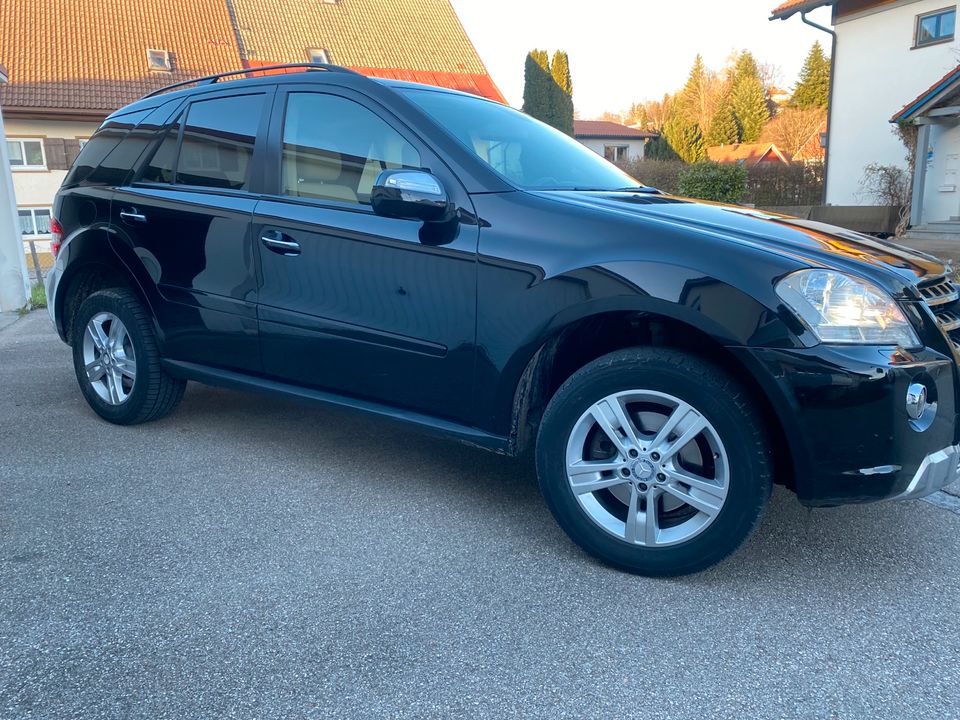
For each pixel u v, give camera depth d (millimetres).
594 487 2688
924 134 17016
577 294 2611
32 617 2373
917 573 2719
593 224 2688
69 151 25688
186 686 2053
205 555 2793
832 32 20250
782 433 2480
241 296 3514
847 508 3293
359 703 1997
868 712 1974
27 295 9320
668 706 1994
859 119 19875
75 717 1928
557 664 2170
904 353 2363
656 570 2613
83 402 4836
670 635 2318
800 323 2336
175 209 3736
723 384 2426
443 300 2904
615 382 2586
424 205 2814
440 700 2012
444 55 32031
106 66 26375
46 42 26500
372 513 3180
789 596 2551
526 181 3109
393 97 3219
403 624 2365
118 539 2914
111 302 4066
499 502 3307
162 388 4066
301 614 2412
